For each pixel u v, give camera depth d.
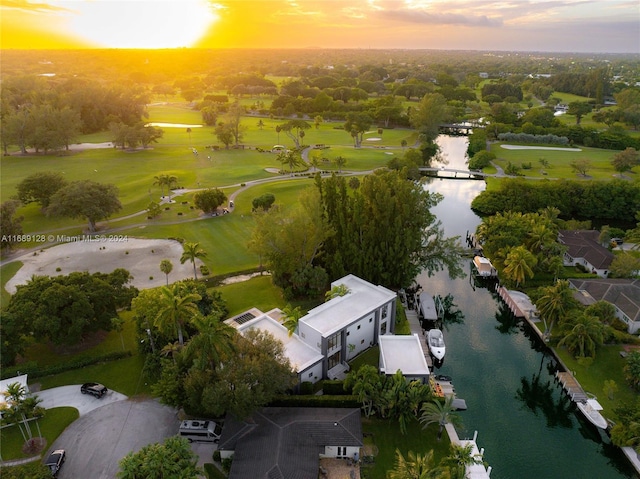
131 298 65.38
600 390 57.97
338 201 79.81
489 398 59.25
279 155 155.00
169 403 49.25
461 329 74.50
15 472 41.16
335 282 70.25
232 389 46.19
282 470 41.12
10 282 80.19
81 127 197.75
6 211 90.94
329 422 47.31
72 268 85.81
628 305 69.69
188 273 84.69
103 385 55.91
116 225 105.94
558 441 53.09
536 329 70.50
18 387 48.81
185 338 59.19
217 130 182.12
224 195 113.25
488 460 49.97
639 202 118.44
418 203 81.75
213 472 44.62
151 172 146.38
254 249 76.25
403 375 54.78
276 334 60.59
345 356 61.12
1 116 189.75
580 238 94.38
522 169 153.00
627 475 48.38
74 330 56.53
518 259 78.38
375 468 45.94
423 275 91.88
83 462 45.47
